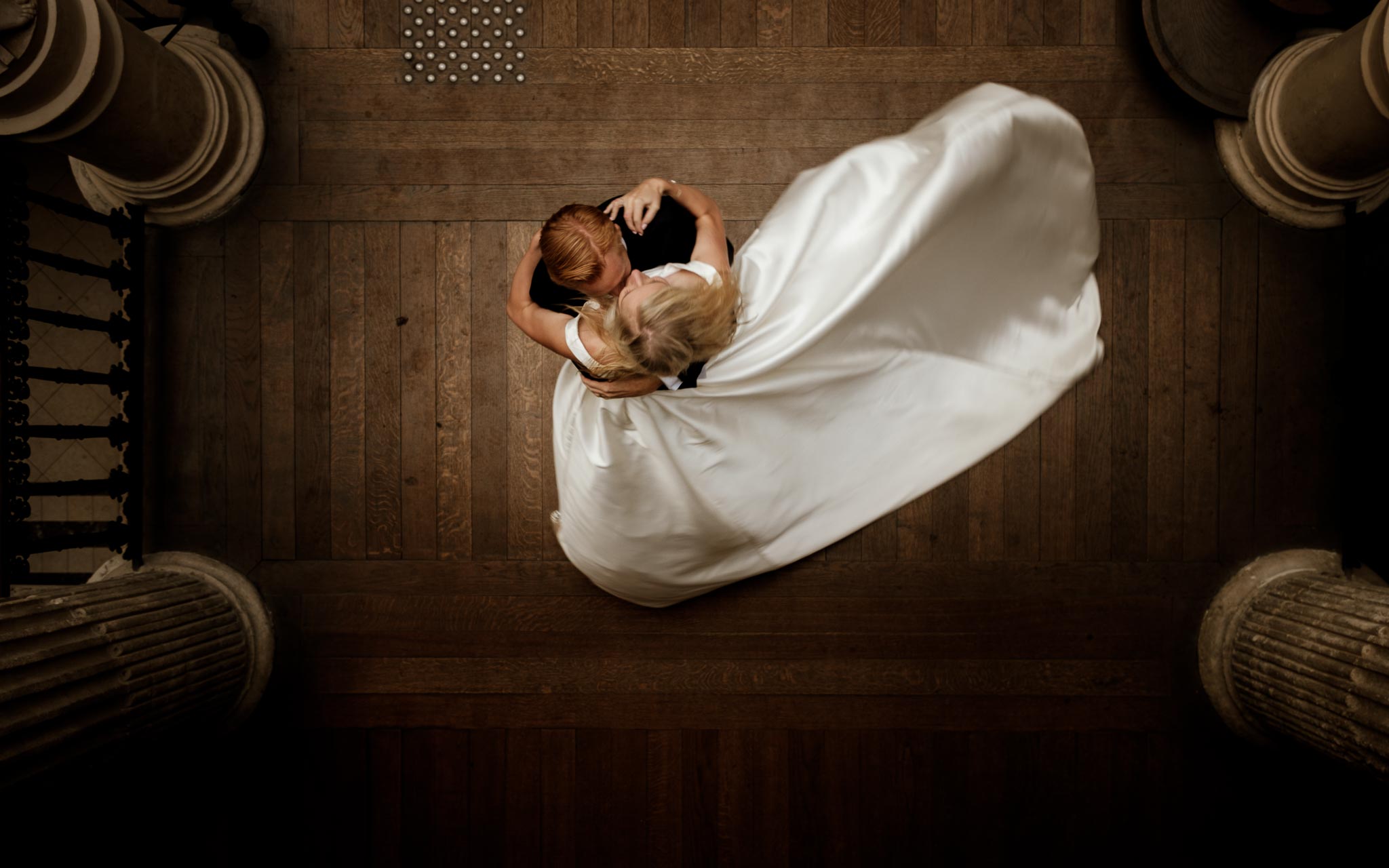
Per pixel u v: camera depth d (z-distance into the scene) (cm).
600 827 268
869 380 233
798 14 269
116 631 206
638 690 268
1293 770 261
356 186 270
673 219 167
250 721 270
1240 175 259
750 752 267
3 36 175
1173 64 246
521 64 270
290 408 271
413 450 271
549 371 269
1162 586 264
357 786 269
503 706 269
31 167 274
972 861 264
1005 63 268
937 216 186
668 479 214
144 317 265
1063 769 265
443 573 270
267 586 270
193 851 269
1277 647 226
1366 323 253
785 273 187
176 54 247
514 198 270
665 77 269
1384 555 250
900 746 266
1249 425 263
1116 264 266
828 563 267
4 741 166
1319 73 223
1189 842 263
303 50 270
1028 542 266
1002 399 251
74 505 282
